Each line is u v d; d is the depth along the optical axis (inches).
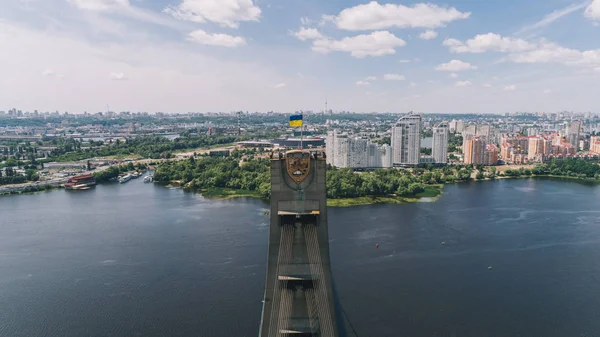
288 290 3654.0
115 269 7500.0
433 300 6294.3
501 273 7278.5
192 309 6058.1
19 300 6392.7
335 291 5964.6
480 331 5511.8
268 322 3661.4
